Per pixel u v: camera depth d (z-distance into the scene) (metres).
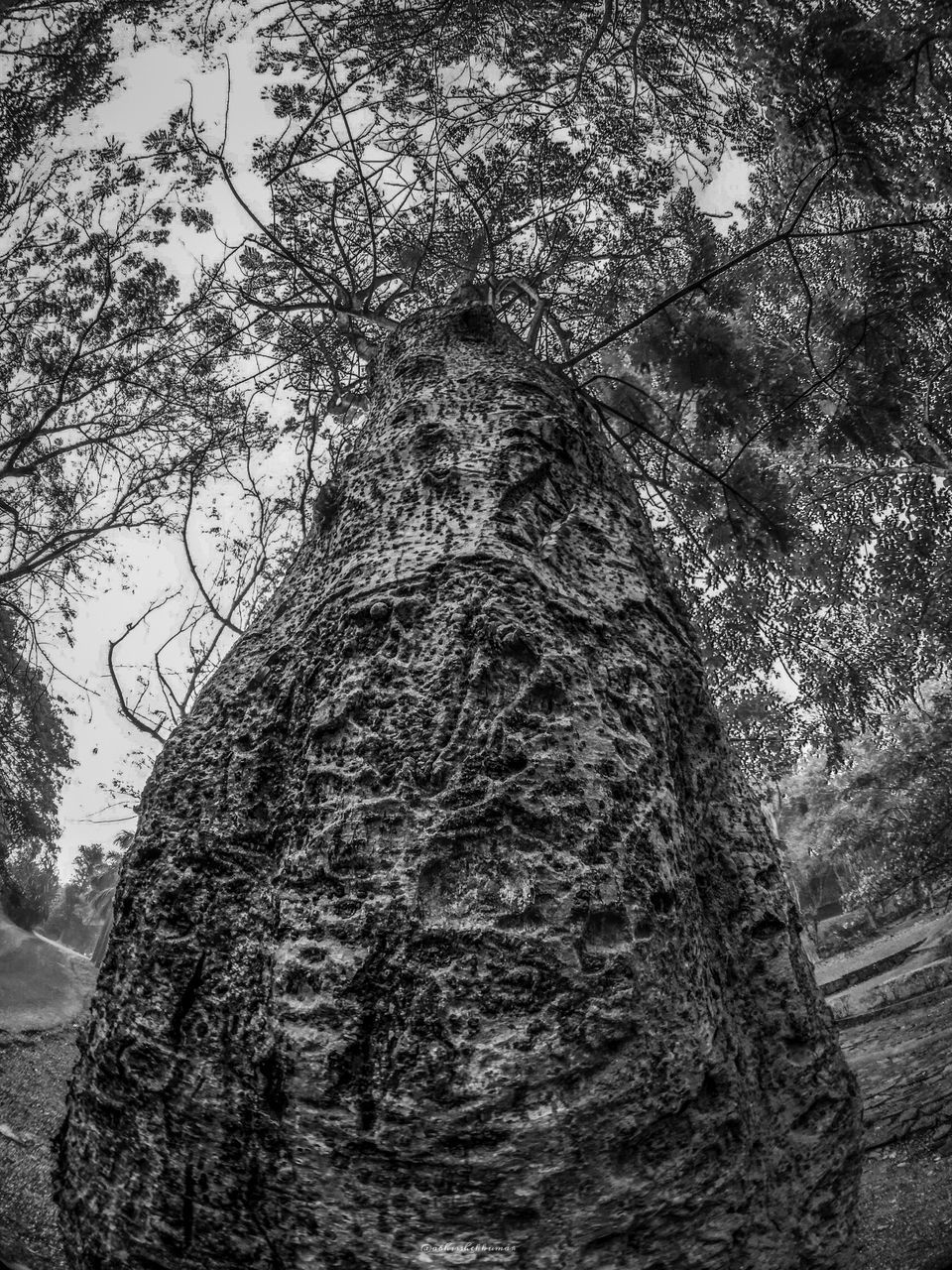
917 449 10.23
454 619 2.43
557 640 2.43
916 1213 5.52
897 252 7.43
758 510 6.67
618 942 2.05
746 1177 2.21
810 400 7.69
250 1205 2.07
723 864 2.72
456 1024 1.92
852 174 6.62
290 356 7.39
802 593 9.92
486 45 7.18
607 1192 1.98
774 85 6.27
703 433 7.15
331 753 2.33
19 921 21.16
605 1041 1.95
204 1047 2.14
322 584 2.86
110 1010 2.29
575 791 2.18
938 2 6.14
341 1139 1.93
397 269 7.00
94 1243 2.26
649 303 7.14
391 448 3.21
